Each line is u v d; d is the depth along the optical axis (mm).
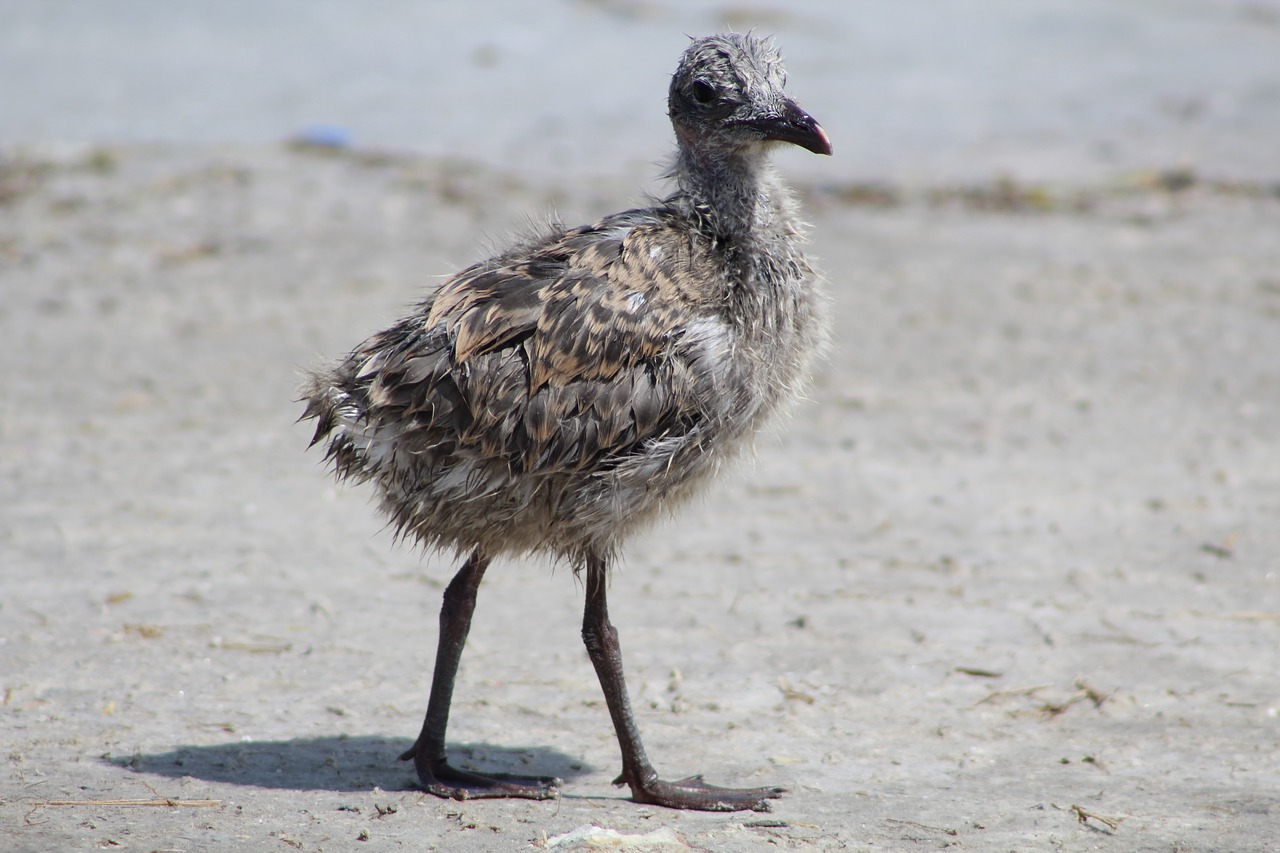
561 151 28781
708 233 8906
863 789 8766
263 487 14625
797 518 14055
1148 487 14750
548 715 9969
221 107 31453
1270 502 14266
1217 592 12164
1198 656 10891
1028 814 8359
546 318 8258
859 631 11398
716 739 9570
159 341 19219
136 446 15656
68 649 10617
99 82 32969
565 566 12867
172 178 26234
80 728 9328
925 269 22781
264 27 38750
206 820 7996
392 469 8453
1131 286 21797
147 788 8438
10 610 11289
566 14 41094
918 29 40469
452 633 8680
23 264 22156
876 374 18453
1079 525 13758
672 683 10461
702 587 12367
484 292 8383
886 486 14891
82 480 14570
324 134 29281
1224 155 28891
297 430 16406
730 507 14375
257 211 24688
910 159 28953
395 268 22078
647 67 35781
